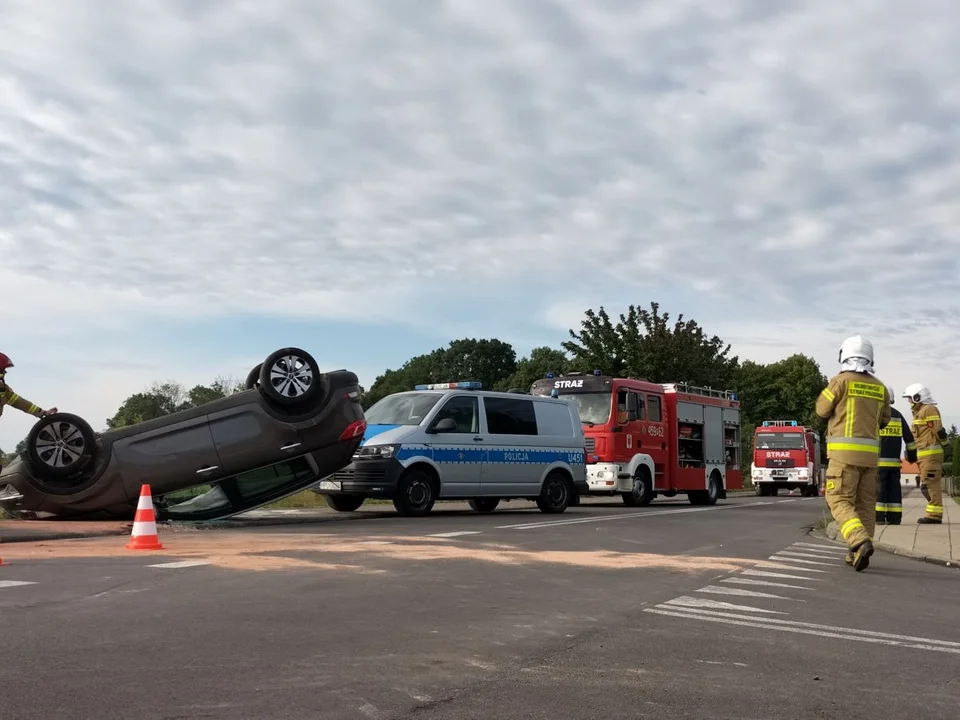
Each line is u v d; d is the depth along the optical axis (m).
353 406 13.12
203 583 6.81
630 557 9.13
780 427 37.47
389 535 10.84
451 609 6.06
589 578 7.64
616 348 37.16
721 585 7.49
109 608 5.79
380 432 14.68
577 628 5.58
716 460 25.36
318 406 12.74
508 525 12.88
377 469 14.23
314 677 4.31
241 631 5.23
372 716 3.77
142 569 7.43
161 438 12.04
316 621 5.55
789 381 82.31
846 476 8.98
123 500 11.89
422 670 4.50
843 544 11.67
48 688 4.04
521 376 82.31
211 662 4.53
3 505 11.86
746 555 9.81
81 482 11.75
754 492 41.78
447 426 14.97
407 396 15.81
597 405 21.61
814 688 4.39
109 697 3.93
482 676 4.43
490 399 16.11
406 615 5.81
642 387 22.47
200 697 3.96
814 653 5.12
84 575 7.07
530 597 6.61
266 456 12.43
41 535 10.15
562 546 10.05
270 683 4.19
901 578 8.41
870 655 5.12
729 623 5.88
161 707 3.81
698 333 37.84
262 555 8.48
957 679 4.64
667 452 23.22
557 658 4.82
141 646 4.81
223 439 12.23
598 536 11.41
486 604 6.28
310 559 8.26
